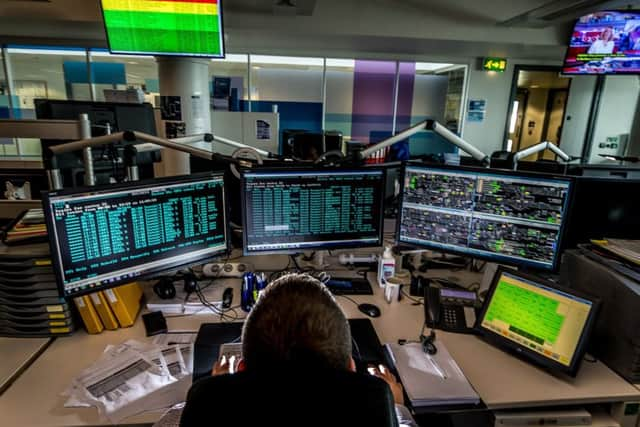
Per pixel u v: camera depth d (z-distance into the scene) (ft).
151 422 3.18
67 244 3.89
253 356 1.92
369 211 5.57
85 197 3.92
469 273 6.21
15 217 5.22
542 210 4.70
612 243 4.66
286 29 15.05
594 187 5.49
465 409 3.50
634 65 13.78
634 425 3.87
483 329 4.53
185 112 13.38
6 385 3.51
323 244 5.51
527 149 6.59
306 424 1.72
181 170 13.08
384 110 21.97
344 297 5.38
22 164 6.07
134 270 4.41
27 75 18.45
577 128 21.50
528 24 14.99
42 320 4.22
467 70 19.65
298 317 1.94
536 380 3.89
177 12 9.73
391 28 15.53
